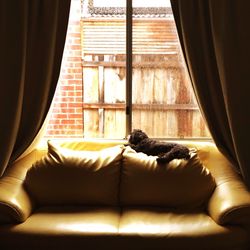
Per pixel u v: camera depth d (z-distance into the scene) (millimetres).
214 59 2715
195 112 3135
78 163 2615
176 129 3156
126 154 2699
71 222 2299
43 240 2188
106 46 3109
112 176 2629
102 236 2188
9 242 2219
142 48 3059
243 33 2621
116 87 3162
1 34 2652
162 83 3104
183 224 2275
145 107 3127
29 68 2729
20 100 2666
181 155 2637
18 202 2354
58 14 2730
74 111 3219
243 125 2666
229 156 2750
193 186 2537
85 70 3152
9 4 2641
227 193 2410
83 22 3084
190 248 2178
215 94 2717
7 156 2664
